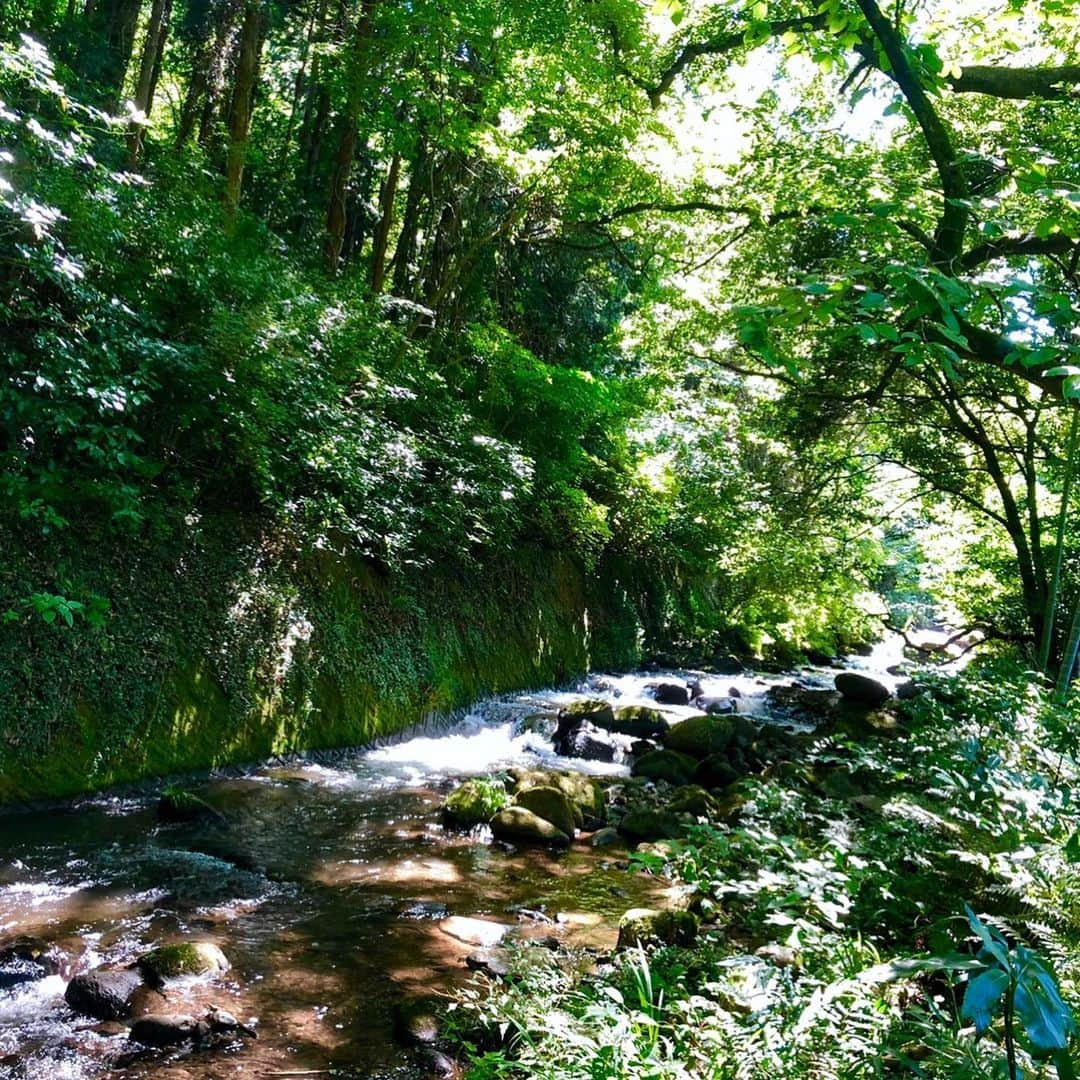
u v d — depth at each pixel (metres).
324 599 8.51
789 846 3.94
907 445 12.31
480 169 13.24
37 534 6.10
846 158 8.06
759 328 2.19
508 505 11.51
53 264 5.70
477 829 6.73
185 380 6.95
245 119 10.02
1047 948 3.05
